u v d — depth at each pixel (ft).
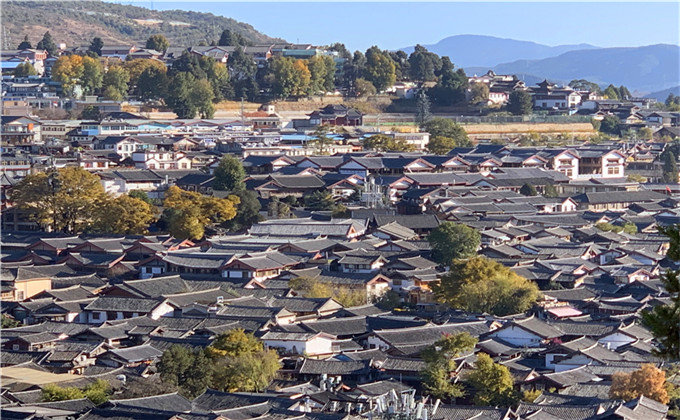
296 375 142.31
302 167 304.50
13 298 187.83
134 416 115.24
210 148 348.79
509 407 128.06
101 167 312.71
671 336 52.95
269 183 281.13
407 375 141.90
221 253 209.36
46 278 193.26
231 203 245.24
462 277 181.98
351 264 208.03
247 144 343.67
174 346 141.49
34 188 245.24
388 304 188.24
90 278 199.00
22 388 129.18
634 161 368.07
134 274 209.15
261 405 121.80
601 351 151.43
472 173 304.91
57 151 324.39
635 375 129.90
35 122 344.49
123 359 146.00
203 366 134.41
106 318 175.32
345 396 130.41
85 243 219.82
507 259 215.51
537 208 275.59
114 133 352.49
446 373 137.39
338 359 147.64
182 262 204.74
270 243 221.25
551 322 165.37
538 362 147.95
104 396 125.70
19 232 236.84
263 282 197.16
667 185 328.70
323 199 274.16
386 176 297.74
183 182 281.54
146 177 287.69
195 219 235.20
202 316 170.30
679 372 140.67
